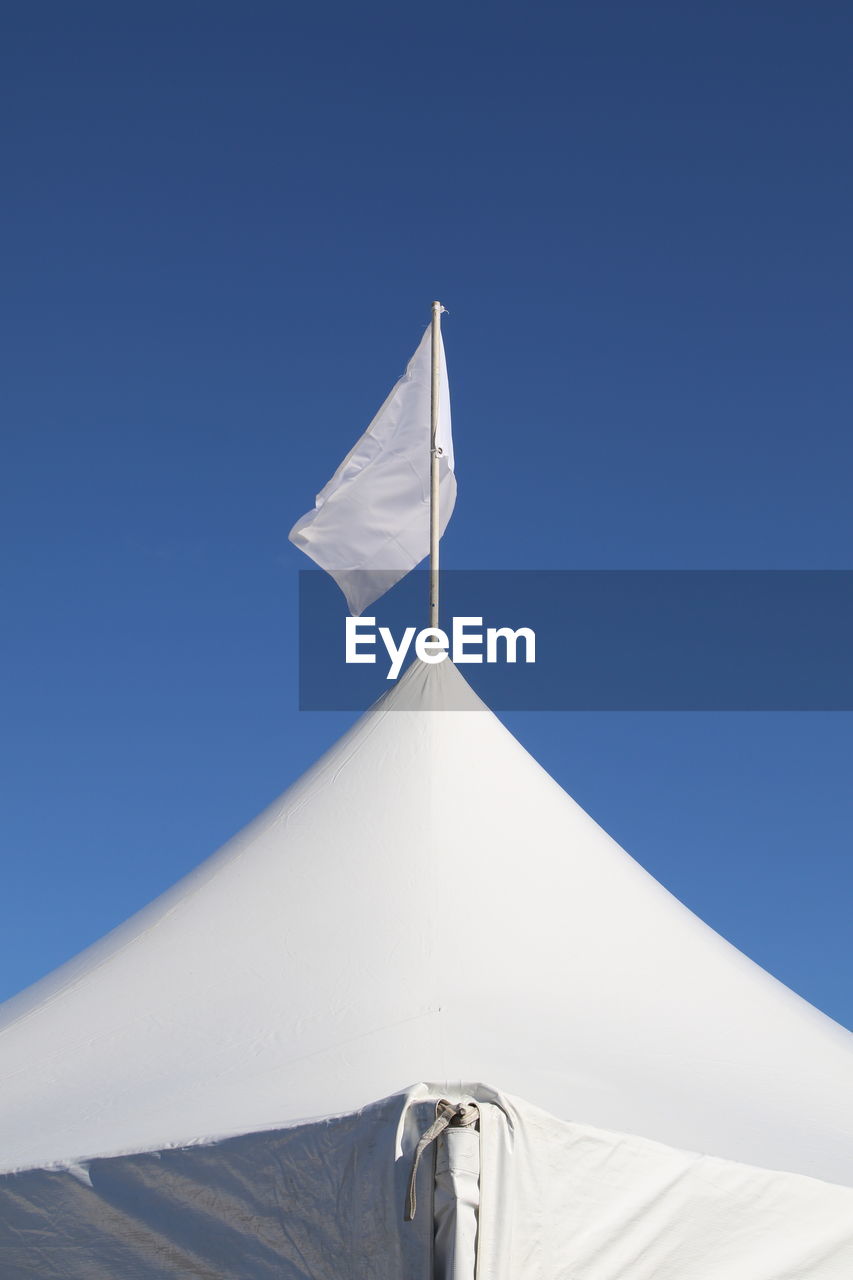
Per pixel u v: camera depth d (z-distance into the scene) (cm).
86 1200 461
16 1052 605
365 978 593
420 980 588
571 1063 537
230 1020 582
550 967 620
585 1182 435
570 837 729
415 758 740
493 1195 418
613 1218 436
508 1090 491
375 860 674
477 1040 541
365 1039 542
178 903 696
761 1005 661
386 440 924
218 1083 525
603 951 647
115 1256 454
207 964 630
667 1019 611
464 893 652
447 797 715
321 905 650
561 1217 428
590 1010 598
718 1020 626
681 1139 479
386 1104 428
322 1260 427
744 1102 552
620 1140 444
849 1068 631
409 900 644
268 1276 432
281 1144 440
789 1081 591
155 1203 453
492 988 592
